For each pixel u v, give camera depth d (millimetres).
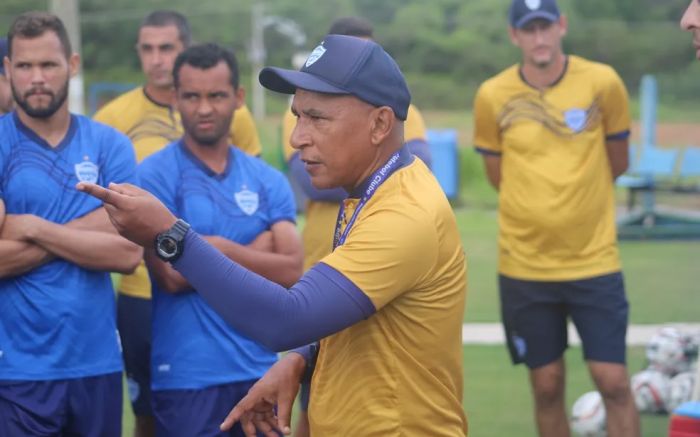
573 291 9875
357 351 5254
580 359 14508
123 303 9039
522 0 9984
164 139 9578
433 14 75938
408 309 5199
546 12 9898
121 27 73375
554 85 10047
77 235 7293
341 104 5156
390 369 5227
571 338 15609
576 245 9875
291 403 5703
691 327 16328
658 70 71125
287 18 77000
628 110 10188
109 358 7539
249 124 9719
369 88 5156
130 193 5000
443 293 5254
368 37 9922
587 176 9914
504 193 10188
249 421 5781
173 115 9641
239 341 7863
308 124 5215
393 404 5238
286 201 8305
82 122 7656
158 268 7742
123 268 7434
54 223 7305
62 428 7383
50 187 7371
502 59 73312
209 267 4973
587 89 9984
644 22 76812
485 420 11719
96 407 7461
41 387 7238
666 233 27422
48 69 7277
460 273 5371
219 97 7980
